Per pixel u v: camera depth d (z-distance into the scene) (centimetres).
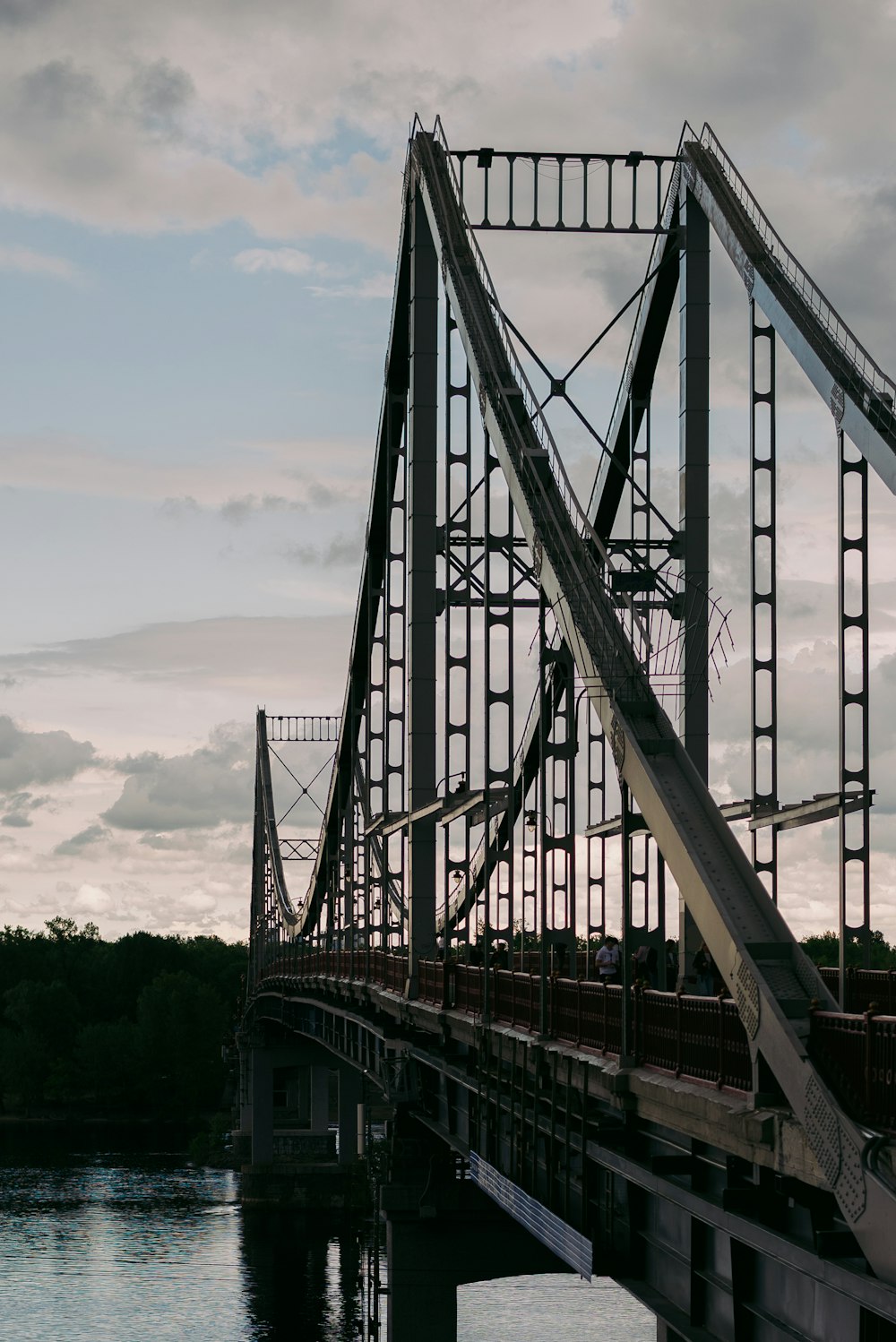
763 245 3005
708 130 3616
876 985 2197
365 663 6247
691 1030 1784
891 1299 1220
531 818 3297
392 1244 3834
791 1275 1541
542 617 2781
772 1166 1448
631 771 2044
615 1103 1989
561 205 3822
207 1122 15925
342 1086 10656
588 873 3688
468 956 3612
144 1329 6153
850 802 2175
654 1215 2036
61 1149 12875
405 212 4622
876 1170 1223
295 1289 6962
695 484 3588
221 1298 6738
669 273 3822
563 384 3759
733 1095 1605
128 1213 9119
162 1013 17038
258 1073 10644
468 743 3894
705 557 3547
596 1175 2267
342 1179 9950
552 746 2788
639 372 4044
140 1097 17575
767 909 1641
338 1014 5600
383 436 5284
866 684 2144
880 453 2014
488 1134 2989
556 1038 2511
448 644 4000
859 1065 1307
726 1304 1730
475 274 3853
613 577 2620
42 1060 17362
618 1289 6662
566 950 2819
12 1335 6022
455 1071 3306
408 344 4941
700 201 3497
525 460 2983
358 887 6153
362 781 6153
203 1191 10238
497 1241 3831
